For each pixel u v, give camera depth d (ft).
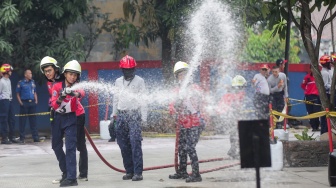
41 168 44.42
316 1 42.50
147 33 71.56
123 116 37.24
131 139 37.17
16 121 74.43
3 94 63.87
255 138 20.80
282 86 69.46
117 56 79.46
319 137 46.34
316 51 43.34
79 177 37.91
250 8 65.77
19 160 49.49
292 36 94.84
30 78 65.46
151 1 70.23
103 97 73.72
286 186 34.27
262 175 38.22
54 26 72.18
